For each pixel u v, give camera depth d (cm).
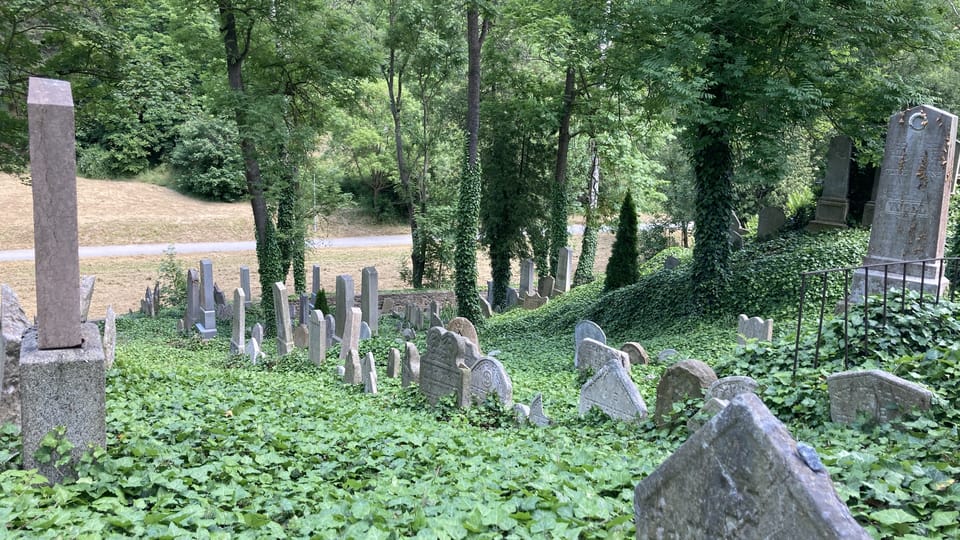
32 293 3644
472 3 2430
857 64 1875
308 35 2636
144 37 3431
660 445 820
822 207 2203
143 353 1952
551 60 3036
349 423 857
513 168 3475
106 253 4709
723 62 1844
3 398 636
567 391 1330
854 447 645
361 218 6212
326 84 2816
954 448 601
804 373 886
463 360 1171
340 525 472
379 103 4256
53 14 2073
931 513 468
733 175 1984
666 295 2170
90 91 2391
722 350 1581
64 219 548
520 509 498
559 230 3303
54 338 559
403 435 758
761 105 1811
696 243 2023
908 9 1759
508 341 2369
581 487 556
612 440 864
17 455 576
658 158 4197
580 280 3450
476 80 2497
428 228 3669
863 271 1328
